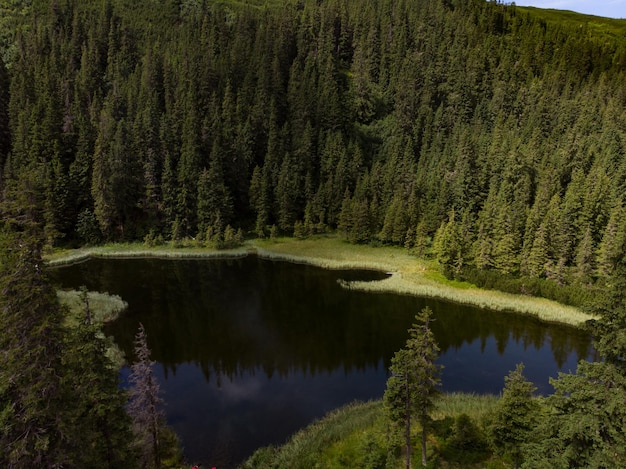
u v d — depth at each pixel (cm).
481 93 12350
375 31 13838
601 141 9062
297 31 14538
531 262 6481
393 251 8631
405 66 12888
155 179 9081
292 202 9819
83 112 9931
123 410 1941
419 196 9444
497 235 6931
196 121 9756
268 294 6228
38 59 11381
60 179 8212
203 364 4103
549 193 7700
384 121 12219
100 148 8306
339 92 12494
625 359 1533
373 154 11569
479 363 4225
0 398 1453
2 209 1496
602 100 11250
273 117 10656
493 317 5494
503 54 13725
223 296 6094
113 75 11938
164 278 6838
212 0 17975
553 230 6606
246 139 10325
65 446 1504
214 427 3042
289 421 3142
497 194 8138
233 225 9844
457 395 3472
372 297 6178
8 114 9394
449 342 4728
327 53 13675
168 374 3875
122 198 8700
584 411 1539
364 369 4053
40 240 1498
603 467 1432
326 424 3027
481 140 10050
